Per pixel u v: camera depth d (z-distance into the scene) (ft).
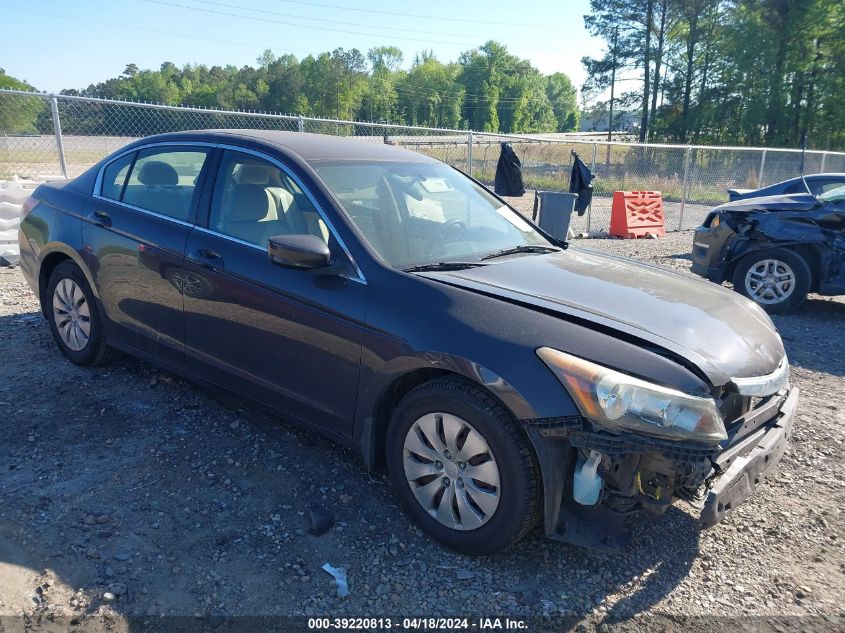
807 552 10.03
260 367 11.27
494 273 10.52
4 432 11.92
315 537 9.64
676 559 9.71
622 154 74.59
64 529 9.36
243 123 41.81
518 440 8.54
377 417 10.05
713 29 168.04
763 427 9.88
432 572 9.08
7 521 9.40
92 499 10.13
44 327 17.76
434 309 9.36
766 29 140.77
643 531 10.33
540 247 12.78
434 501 9.56
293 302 10.55
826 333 22.68
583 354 8.46
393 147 14.17
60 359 15.49
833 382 17.60
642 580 9.21
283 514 10.14
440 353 8.98
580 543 8.69
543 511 8.84
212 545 9.31
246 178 11.93
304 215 11.04
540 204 33.86
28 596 8.07
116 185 14.05
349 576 8.89
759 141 144.77
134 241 12.93
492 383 8.52
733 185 72.38
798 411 15.44
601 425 8.11
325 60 366.43
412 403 9.52
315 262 9.94
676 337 9.09
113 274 13.41
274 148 11.89
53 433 12.03
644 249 40.45
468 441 8.96
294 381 10.85
